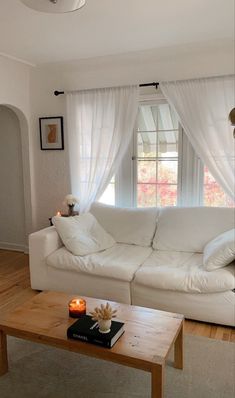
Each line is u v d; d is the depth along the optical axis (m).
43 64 3.81
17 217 4.60
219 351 2.22
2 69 3.75
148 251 3.17
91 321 1.81
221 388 1.87
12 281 3.51
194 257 2.95
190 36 2.94
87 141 3.88
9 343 2.35
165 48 3.24
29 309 2.07
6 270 3.86
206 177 3.52
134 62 3.61
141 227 3.35
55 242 3.18
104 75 3.79
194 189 3.57
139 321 1.91
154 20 2.60
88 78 3.87
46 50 3.33
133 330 1.81
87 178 3.93
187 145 3.54
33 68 4.01
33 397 1.83
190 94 3.35
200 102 3.32
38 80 4.12
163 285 2.55
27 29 2.78
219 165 3.29
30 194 4.36
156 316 1.97
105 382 1.94
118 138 3.69
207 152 3.34
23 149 4.30
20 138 4.37
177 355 2.02
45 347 2.31
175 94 3.41
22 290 3.26
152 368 1.54
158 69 3.54
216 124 3.27
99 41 3.06
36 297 2.25
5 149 4.50
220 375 1.98
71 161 3.97
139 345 1.66
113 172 3.77
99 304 2.13
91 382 1.95
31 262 3.18
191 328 2.53
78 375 2.01
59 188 4.24
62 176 4.20
